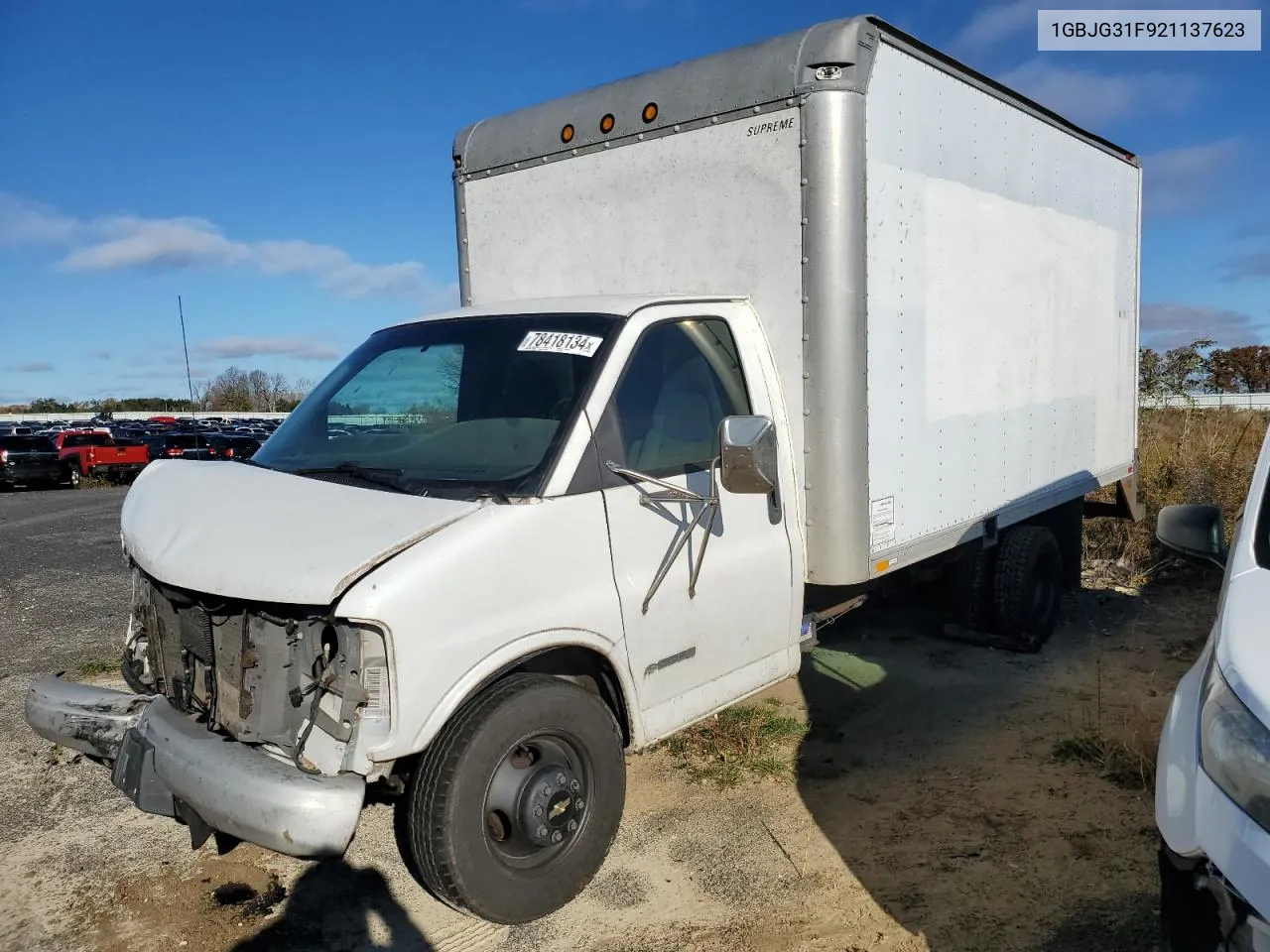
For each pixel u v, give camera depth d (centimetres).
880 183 449
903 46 460
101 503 1914
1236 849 212
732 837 410
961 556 624
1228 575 284
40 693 367
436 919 355
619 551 358
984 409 563
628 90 491
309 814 276
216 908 363
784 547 430
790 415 440
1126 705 551
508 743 320
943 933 337
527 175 537
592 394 366
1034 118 604
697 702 394
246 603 312
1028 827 412
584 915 355
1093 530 934
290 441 427
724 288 459
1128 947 325
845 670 618
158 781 314
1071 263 668
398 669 289
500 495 335
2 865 396
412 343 439
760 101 438
